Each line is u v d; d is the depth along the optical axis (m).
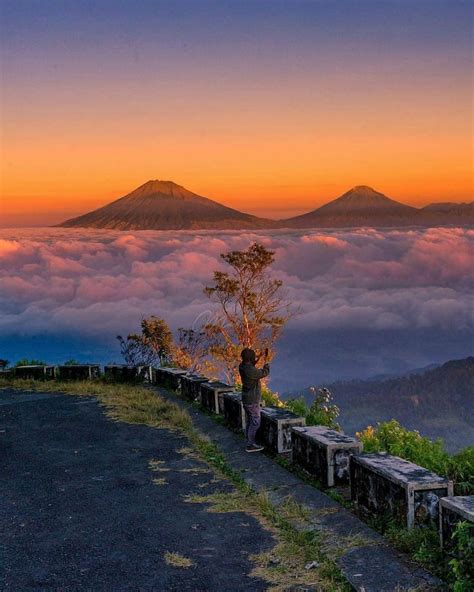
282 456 10.85
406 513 6.97
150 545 7.30
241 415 13.25
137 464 11.03
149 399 17.53
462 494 8.45
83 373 23.23
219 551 7.08
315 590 6.05
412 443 10.91
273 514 8.20
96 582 6.36
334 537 7.23
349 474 8.32
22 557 7.05
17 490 9.66
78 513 8.51
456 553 6.06
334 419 13.71
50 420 15.43
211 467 10.76
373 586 5.97
